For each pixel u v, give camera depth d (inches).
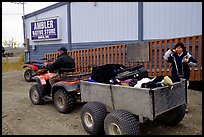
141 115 123.4
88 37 457.7
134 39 398.3
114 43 422.6
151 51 296.2
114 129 133.3
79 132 157.8
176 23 364.2
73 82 188.1
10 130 164.2
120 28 412.2
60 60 215.5
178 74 187.3
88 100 159.3
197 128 158.6
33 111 209.5
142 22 386.0
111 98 139.8
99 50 366.3
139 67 174.9
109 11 422.6
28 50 577.9
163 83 130.6
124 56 325.4
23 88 336.8
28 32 585.9
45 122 179.5
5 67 717.3
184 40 280.4
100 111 143.9
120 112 129.0
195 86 277.9
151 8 378.0
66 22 490.6
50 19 510.0
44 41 542.6
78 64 403.5
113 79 153.6
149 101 118.4
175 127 161.0
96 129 144.6
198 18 350.0
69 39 486.0
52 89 204.8
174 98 136.7
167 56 193.5
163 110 126.5
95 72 160.9
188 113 189.8
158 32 376.5
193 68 265.0
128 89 128.2
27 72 406.0
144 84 131.3
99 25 438.6
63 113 198.1
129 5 398.3
